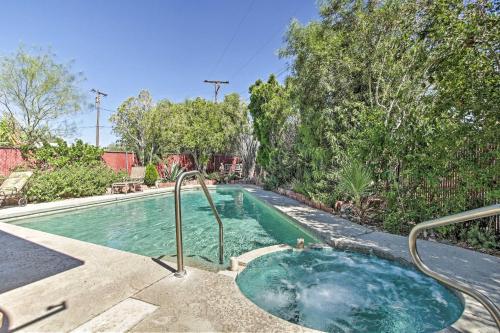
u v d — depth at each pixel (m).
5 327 1.95
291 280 3.83
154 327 1.95
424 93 5.27
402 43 5.86
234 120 16.38
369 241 4.43
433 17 4.53
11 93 11.18
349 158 6.48
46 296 2.40
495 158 4.01
